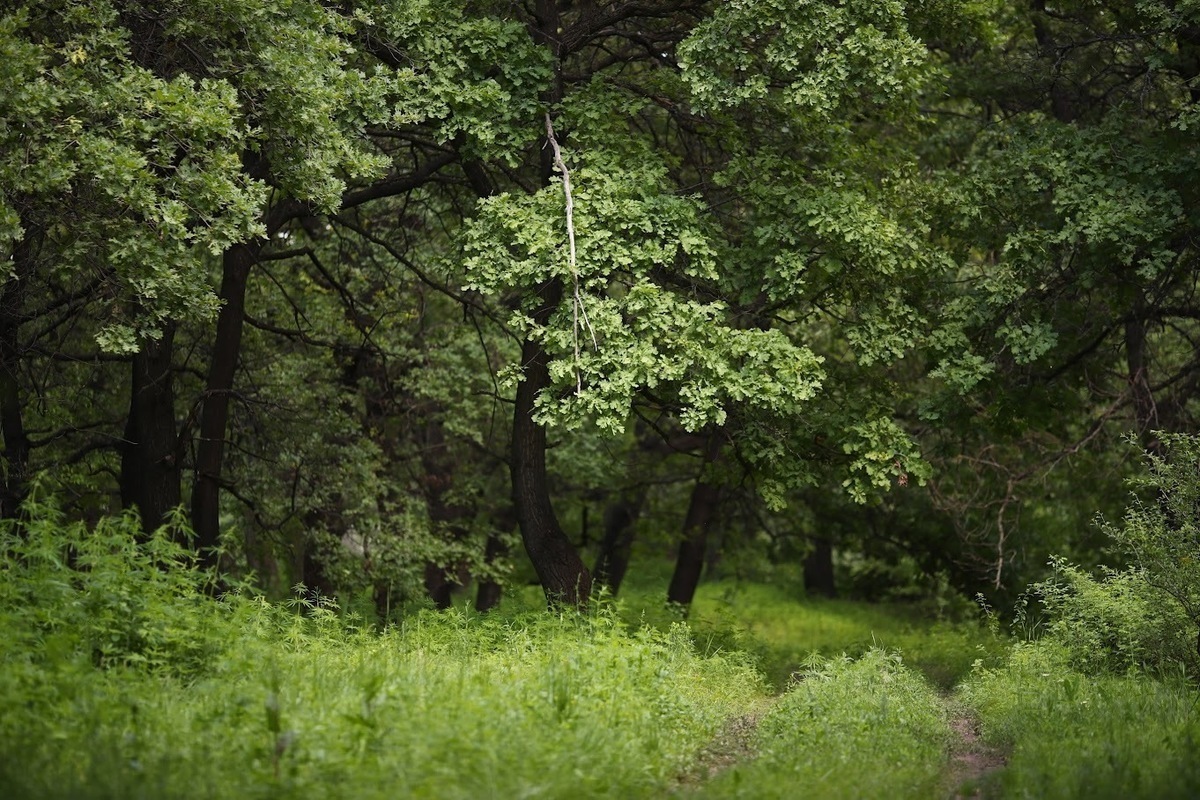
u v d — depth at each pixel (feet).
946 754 34.35
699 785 28.17
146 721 26.76
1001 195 59.98
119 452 64.08
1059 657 47.16
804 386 51.08
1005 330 56.49
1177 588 44.62
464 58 53.42
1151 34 60.34
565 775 24.84
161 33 46.09
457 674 34.71
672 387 53.62
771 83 56.24
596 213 51.31
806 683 42.70
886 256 54.70
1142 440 66.23
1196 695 39.06
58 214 40.93
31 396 58.23
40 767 23.12
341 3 53.67
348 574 68.18
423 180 60.03
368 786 22.99
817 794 26.48
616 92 56.65
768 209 55.36
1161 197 55.16
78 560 34.58
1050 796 25.99
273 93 45.70
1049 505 79.82
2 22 38.58
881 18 53.78
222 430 58.13
